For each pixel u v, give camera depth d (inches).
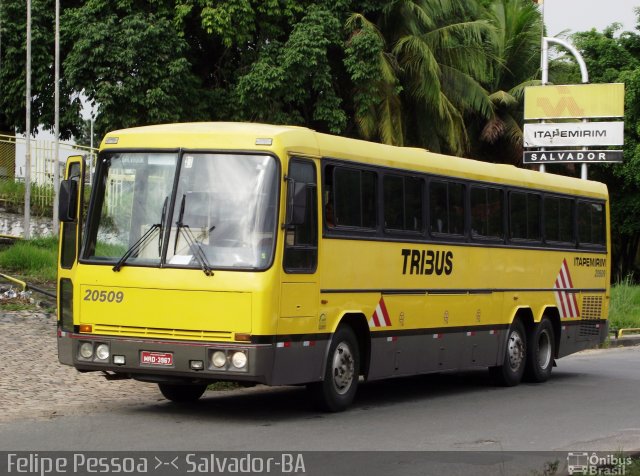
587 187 851.4
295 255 500.4
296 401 586.2
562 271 799.7
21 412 506.9
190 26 1390.3
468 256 673.0
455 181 663.1
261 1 1341.0
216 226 490.9
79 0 1443.2
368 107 1391.5
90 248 508.1
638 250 2247.8
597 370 861.8
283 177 494.6
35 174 1282.0
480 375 802.2
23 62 1416.1
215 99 1384.1
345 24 1396.4
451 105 1530.5
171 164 504.1
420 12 1492.4
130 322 494.0
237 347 476.1
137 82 1286.9
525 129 1285.7
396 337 592.1
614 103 1249.4
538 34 1841.8
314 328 516.1
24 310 832.9
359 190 562.3
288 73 1322.6
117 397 572.1
